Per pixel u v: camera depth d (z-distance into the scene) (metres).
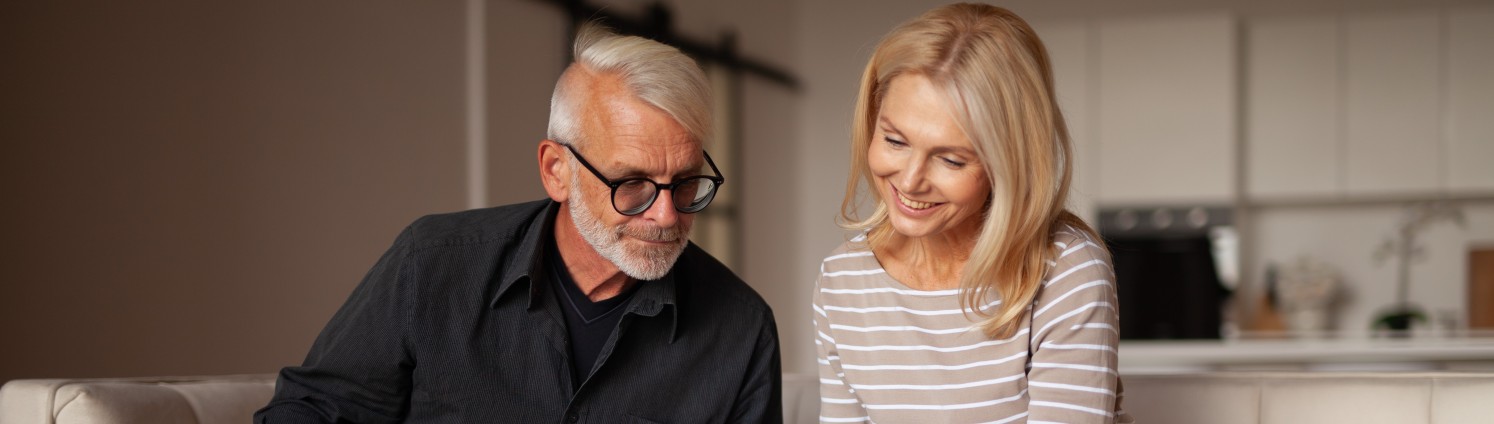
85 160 2.74
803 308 6.74
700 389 1.65
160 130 2.92
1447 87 5.64
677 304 1.65
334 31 3.44
